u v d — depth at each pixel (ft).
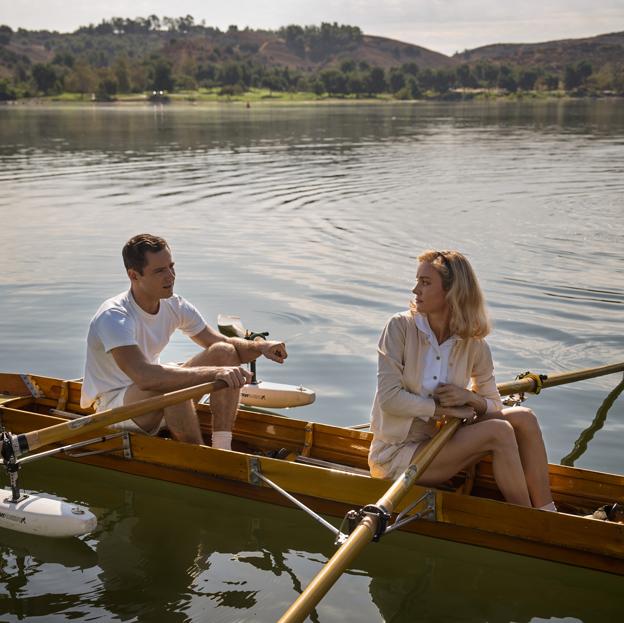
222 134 115.75
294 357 22.06
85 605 11.93
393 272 30.99
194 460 15.44
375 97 564.30
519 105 344.49
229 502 15.43
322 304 26.86
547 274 30.60
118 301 15.88
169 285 15.69
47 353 22.25
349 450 15.96
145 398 15.70
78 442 16.39
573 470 14.16
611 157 74.13
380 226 40.01
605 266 31.83
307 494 14.55
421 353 13.60
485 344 14.01
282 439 16.70
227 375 15.26
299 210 45.01
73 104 396.98
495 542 13.34
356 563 13.29
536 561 13.16
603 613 12.09
